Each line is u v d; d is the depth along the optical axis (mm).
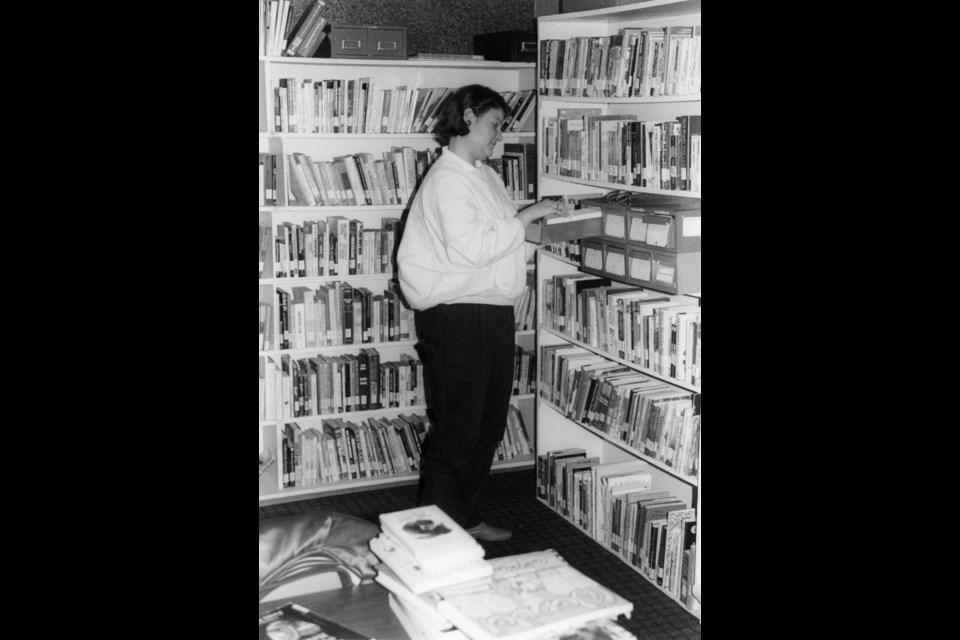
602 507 3562
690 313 3018
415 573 1482
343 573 1741
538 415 4051
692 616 3025
